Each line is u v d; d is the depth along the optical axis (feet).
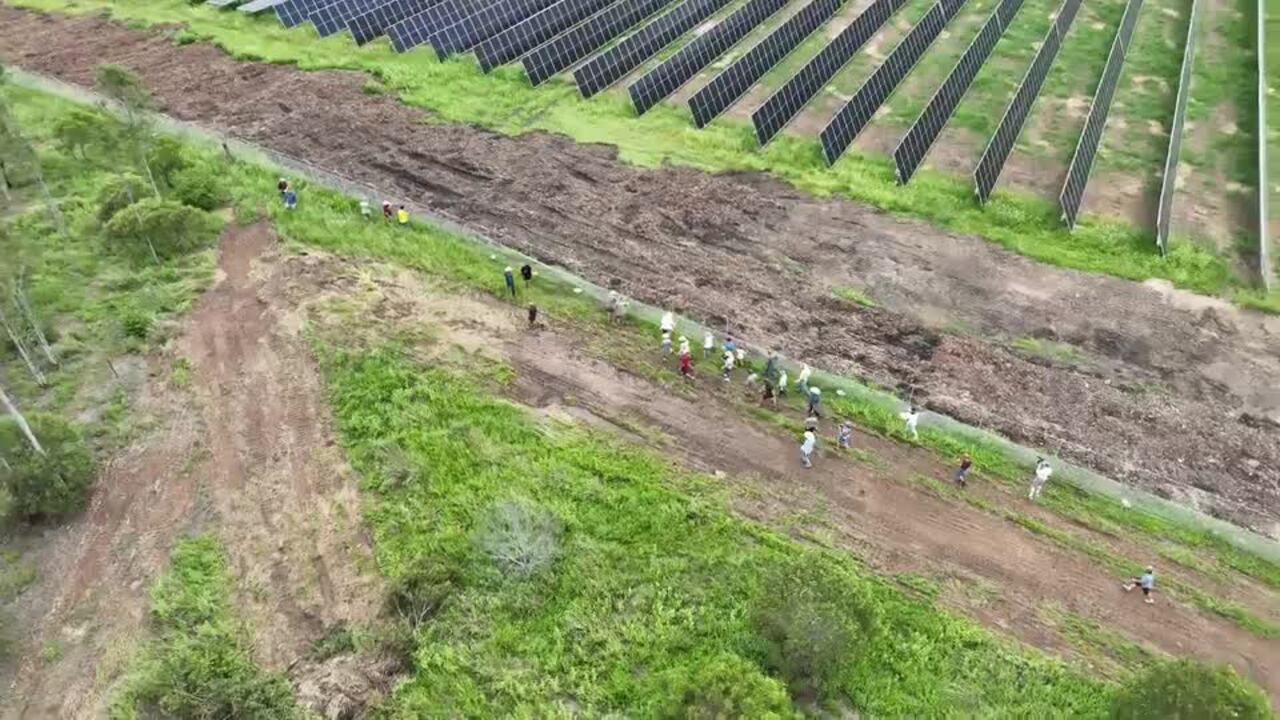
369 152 165.89
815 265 136.67
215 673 80.23
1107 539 95.20
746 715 69.97
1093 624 87.45
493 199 151.84
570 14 216.54
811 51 201.05
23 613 89.40
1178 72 191.31
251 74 195.31
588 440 107.34
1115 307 128.57
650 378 116.16
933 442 106.42
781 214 147.95
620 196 152.25
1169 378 116.78
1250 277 134.41
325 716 79.20
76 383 115.85
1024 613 88.63
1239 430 108.88
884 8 211.00
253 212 147.23
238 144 166.71
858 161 162.40
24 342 119.44
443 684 82.43
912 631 86.33
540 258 137.80
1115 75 185.47
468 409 110.83
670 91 184.03
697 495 100.27
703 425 109.50
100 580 92.53
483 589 89.92
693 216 147.23
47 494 97.14
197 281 133.39
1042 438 107.14
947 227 144.56
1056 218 146.20
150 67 199.21
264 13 223.10
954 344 121.80
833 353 119.96
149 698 79.41
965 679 82.64
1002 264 136.77
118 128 161.07
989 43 198.29
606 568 92.02
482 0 222.48
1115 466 103.50
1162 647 85.46
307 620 88.48
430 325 124.57
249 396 114.01
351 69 196.44
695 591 89.81
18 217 144.77
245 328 124.57
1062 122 173.58
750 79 185.57
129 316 125.08
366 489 101.19
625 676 82.64
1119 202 151.64
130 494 101.71
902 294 131.03
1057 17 201.16
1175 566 92.43
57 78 193.16
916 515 98.32
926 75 190.29
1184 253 136.87
